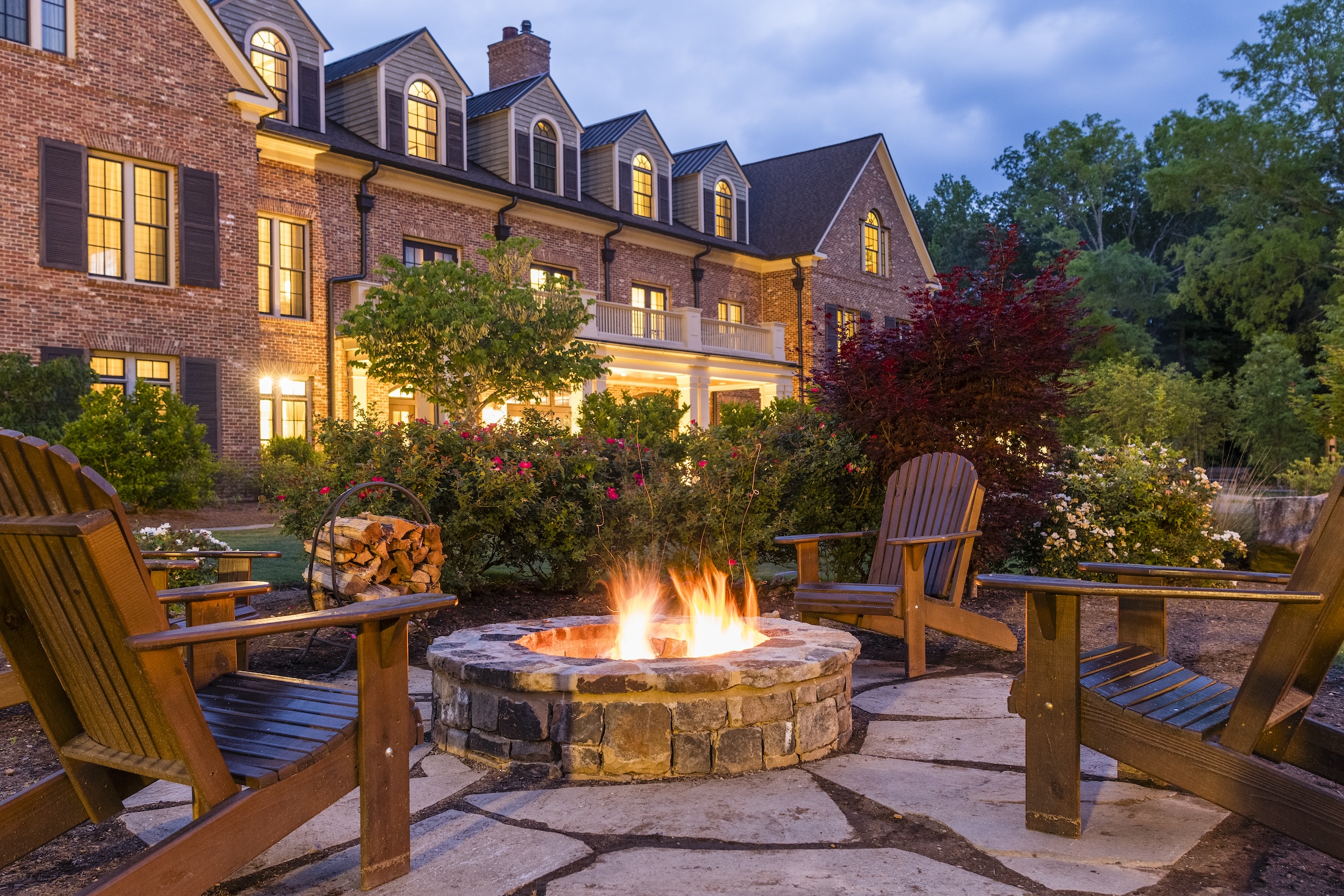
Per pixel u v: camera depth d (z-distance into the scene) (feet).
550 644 13.83
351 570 17.88
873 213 94.89
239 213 50.57
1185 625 20.45
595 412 51.34
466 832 9.14
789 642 12.73
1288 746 9.19
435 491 21.13
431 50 63.57
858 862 8.28
